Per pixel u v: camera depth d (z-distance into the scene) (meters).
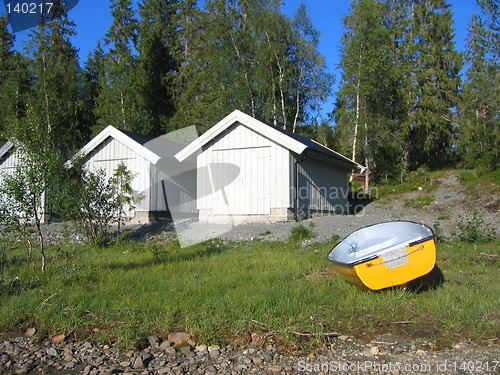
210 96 31.73
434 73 30.69
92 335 5.79
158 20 41.44
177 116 33.81
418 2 32.03
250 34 30.23
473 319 5.63
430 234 6.82
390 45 29.50
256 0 29.94
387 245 7.35
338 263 7.07
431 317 5.79
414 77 30.17
